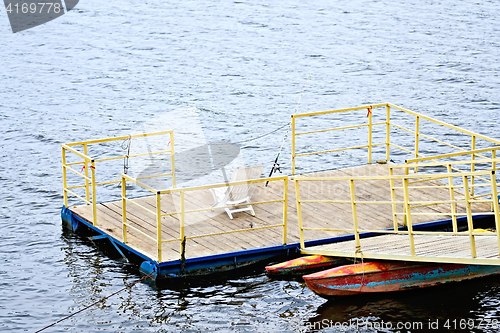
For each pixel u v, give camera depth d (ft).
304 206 55.83
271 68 122.11
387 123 64.59
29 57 132.67
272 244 49.67
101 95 108.06
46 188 71.26
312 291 46.96
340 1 178.50
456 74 113.91
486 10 161.99
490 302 45.47
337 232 51.29
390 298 46.24
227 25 155.84
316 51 132.57
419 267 46.70
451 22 151.43
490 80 109.91
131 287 48.16
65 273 50.93
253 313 44.60
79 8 176.76
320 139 87.92
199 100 104.83
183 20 161.99
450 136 87.04
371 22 154.81
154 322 43.65
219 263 48.44
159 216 46.24
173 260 47.19
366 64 122.21
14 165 78.07
